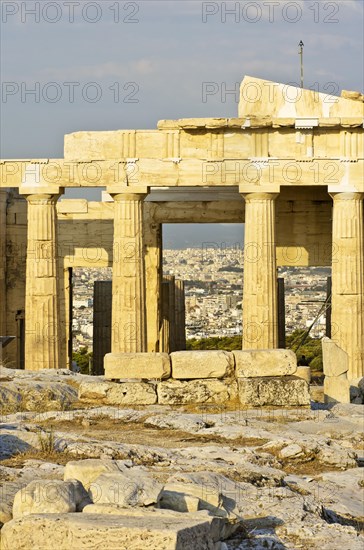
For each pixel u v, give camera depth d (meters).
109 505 41.34
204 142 127.00
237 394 77.38
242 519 45.97
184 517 40.03
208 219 150.50
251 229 126.69
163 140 127.06
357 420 73.88
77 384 84.25
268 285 126.75
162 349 156.00
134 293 127.19
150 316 151.12
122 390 77.00
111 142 127.81
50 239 129.00
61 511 41.56
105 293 162.88
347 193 126.75
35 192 128.38
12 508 43.59
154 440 65.00
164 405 76.62
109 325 162.75
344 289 127.19
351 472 59.97
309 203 146.38
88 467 46.34
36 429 63.97
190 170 126.69
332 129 127.06
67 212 159.00
